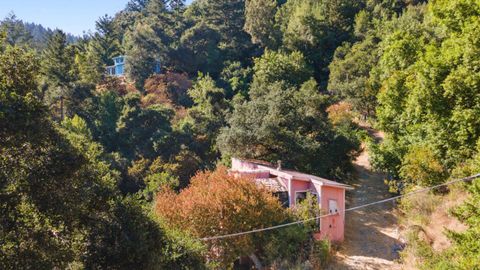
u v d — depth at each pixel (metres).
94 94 44.31
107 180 9.59
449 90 14.17
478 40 13.86
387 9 54.84
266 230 15.93
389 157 22.89
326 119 28.14
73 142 9.32
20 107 7.38
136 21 75.75
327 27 55.94
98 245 8.88
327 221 18.70
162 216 15.09
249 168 23.48
